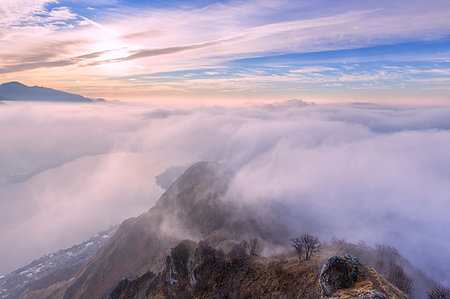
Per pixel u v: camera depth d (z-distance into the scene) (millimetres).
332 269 33906
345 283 32031
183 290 62250
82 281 172750
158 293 69750
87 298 152250
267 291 46344
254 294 47344
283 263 52750
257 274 52500
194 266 64250
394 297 28625
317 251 57531
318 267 44656
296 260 52781
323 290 34000
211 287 56438
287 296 41594
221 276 57688
